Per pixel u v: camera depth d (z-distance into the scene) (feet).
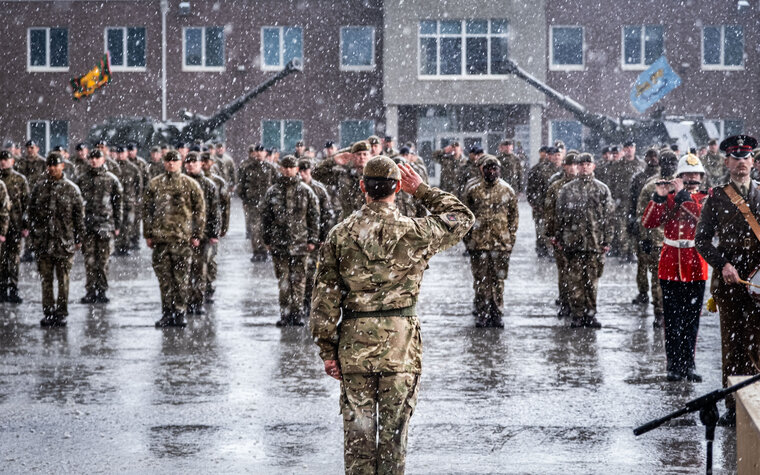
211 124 133.18
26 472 23.20
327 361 19.57
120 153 78.69
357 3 172.04
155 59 171.42
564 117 172.86
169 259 43.78
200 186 47.42
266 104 173.37
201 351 38.34
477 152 73.00
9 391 31.45
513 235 43.68
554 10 170.81
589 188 43.11
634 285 58.39
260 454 24.71
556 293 54.95
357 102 173.47
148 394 31.09
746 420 17.12
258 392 31.42
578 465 23.72
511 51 167.22
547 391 31.53
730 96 171.42
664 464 23.80
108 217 51.90
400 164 20.33
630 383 32.71
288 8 171.94
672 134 126.52
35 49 171.32
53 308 44.27
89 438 26.09
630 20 170.71
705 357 37.04
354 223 19.26
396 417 19.24
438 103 168.25
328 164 45.11
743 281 26.81
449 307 50.01
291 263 44.24
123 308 49.83
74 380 33.06
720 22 170.40
